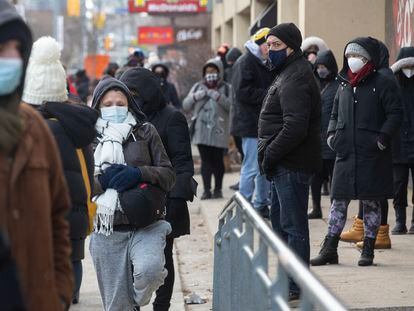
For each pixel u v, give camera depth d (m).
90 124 11.82
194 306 19.78
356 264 20.08
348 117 19.34
